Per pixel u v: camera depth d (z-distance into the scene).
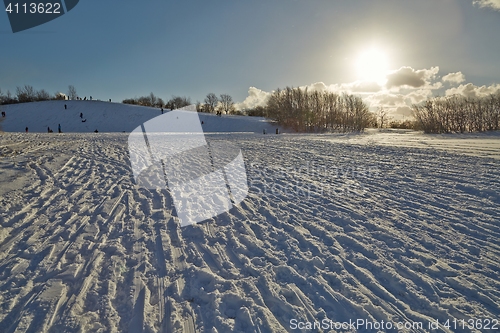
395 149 13.05
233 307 2.75
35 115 55.00
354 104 50.53
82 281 3.04
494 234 4.04
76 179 7.16
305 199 5.88
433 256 3.55
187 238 4.15
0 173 7.04
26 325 2.41
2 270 3.18
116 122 52.28
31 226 4.33
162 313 2.63
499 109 33.78
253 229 4.46
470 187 6.13
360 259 3.53
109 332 2.38
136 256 3.60
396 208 5.17
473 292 2.88
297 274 3.25
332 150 13.52
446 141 17.80
